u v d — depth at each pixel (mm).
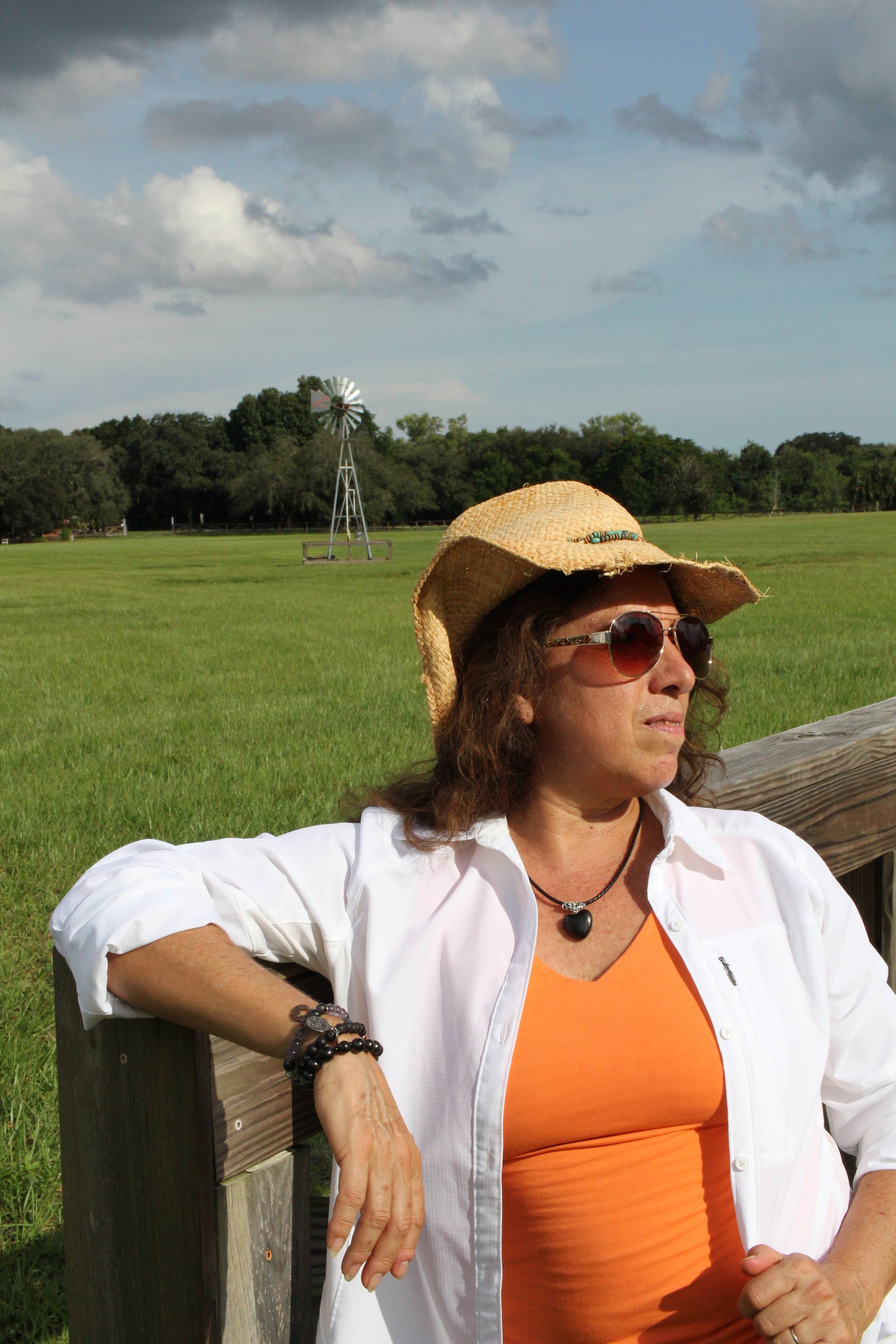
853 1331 1373
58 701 10508
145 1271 1325
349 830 1661
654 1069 1477
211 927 1313
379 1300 1427
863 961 1683
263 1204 1344
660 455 127750
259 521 117938
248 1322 1333
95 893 1332
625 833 1736
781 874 1663
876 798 2279
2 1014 3639
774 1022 1546
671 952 1574
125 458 126312
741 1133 1476
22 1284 2469
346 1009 1547
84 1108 1344
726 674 1954
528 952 1500
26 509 105062
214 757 7539
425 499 116812
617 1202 1479
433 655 1767
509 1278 1525
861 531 56656
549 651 1684
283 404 136125
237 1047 1300
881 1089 1657
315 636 16781
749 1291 1353
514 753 1690
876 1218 1528
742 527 71188
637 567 1747
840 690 9531
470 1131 1437
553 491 1816
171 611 22375
